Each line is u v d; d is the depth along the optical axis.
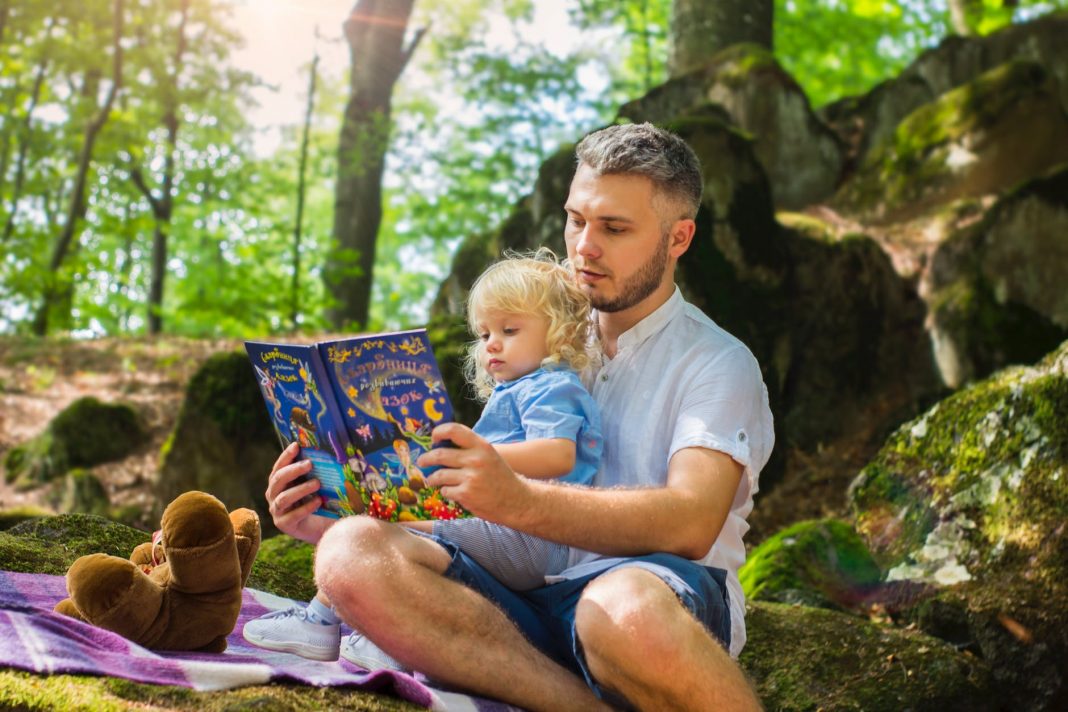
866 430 7.16
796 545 4.54
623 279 2.94
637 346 3.02
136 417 8.56
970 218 8.22
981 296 7.24
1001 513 4.19
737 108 8.99
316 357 2.57
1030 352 7.06
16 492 8.02
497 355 2.97
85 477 7.75
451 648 2.62
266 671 2.47
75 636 2.50
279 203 24.30
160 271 16.86
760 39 10.30
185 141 18.70
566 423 2.80
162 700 2.28
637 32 16.70
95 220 19.55
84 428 8.23
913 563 4.32
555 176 8.19
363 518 2.69
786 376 7.24
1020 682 3.79
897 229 8.45
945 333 7.23
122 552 3.46
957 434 4.52
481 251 8.51
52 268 14.62
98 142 16.09
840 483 6.73
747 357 2.96
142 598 2.65
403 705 2.50
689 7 10.33
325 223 24.45
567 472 2.77
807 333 7.36
